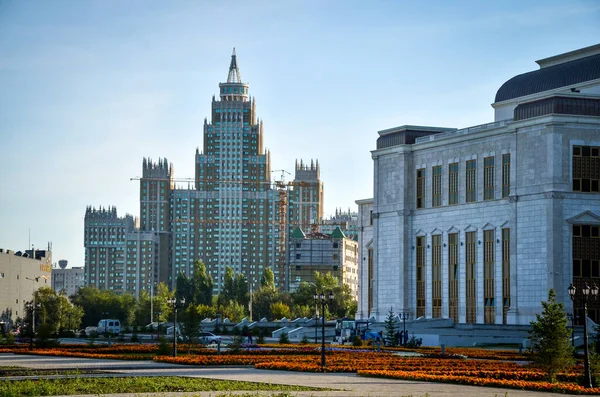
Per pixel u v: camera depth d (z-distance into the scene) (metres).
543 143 156.75
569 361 80.19
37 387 65.12
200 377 77.19
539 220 157.00
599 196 156.50
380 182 188.75
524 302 158.88
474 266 169.75
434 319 170.88
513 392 68.50
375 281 188.88
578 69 168.62
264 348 130.38
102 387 66.06
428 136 180.50
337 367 89.81
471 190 171.12
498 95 180.12
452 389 69.56
